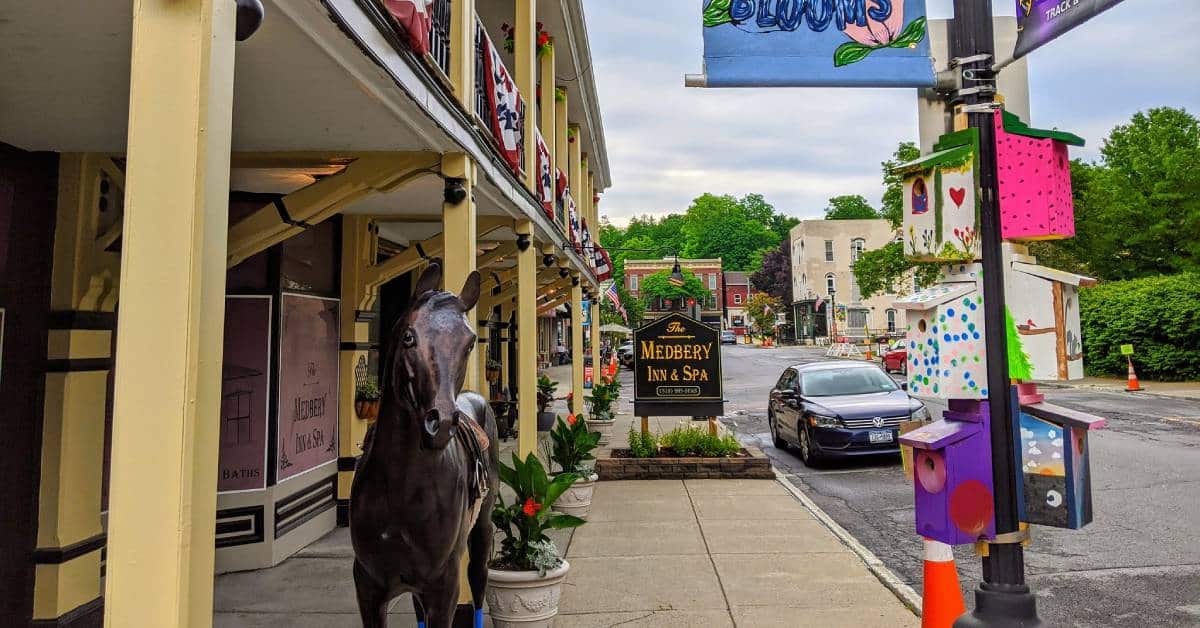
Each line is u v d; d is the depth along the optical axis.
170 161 1.86
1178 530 6.50
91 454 4.14
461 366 2.65
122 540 1.77
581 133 16.58
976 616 2.98
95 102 3.34
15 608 3.89
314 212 4.59
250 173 5.03
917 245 3.12
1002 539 2.91
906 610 4.75
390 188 4.86
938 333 2.98
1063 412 2.90
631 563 5.81
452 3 4.83
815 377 11.60
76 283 4.05
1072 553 5.96
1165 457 9.81
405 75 3.61
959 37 3.15
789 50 3.18
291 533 6.14
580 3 10.98
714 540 6.46
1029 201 2.99
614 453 10.03
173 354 1.81
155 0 1.88
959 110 3.10
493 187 5.98
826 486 9.13
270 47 2.99
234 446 5.73
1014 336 2.94
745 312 79.25
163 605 1.76
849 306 62.19
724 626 4.50
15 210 3.97
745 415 17.09
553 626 4.53
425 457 2.94
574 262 12.80
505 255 9.41
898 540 6.68
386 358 2.98
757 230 98.19
